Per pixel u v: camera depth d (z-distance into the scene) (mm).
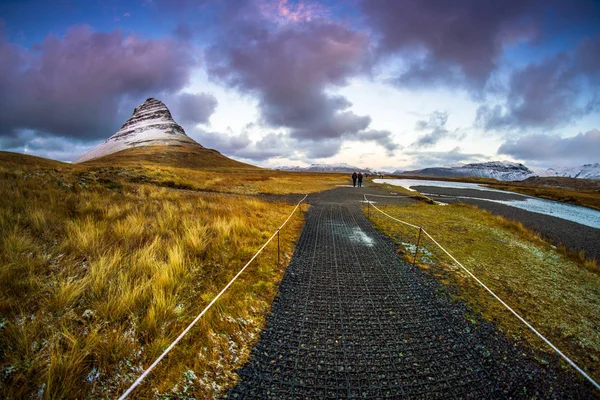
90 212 7359
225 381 2943
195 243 6027
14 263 3967
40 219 5762
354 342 3693
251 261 5895
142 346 3146
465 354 3562
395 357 3443
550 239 13242
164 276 4355
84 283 3830
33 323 3016
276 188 25000
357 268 6316
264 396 2787
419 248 8047
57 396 2420
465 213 15195
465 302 4930
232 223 8062
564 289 5844
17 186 8758
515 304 4973
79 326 3201
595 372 3373
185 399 2658
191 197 13086
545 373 3299
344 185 37062
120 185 13562
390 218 12539
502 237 10047
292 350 3494
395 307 4648
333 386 2949
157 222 7512
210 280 4914
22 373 2516
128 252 5328
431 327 4113
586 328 4336
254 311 4293
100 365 2789
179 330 3475
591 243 13414
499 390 3010
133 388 2578
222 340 3518
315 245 7996
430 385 3031
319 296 4934
